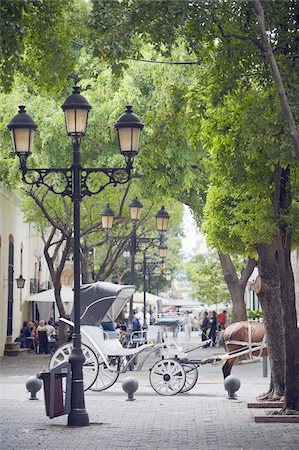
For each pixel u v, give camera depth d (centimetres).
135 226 4053
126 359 3005
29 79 2178
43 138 3622
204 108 1959
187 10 1678
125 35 1711
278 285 2252
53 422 2020
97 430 1889
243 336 2730
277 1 1827
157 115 2242
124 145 2069
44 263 6919
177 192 3644
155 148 2181
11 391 2809
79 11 1925
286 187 2002
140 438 1770
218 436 1794
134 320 5069
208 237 2384
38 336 5094
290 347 2025
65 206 4056
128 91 3356
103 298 2759
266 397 2309
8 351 4847
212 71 1833
